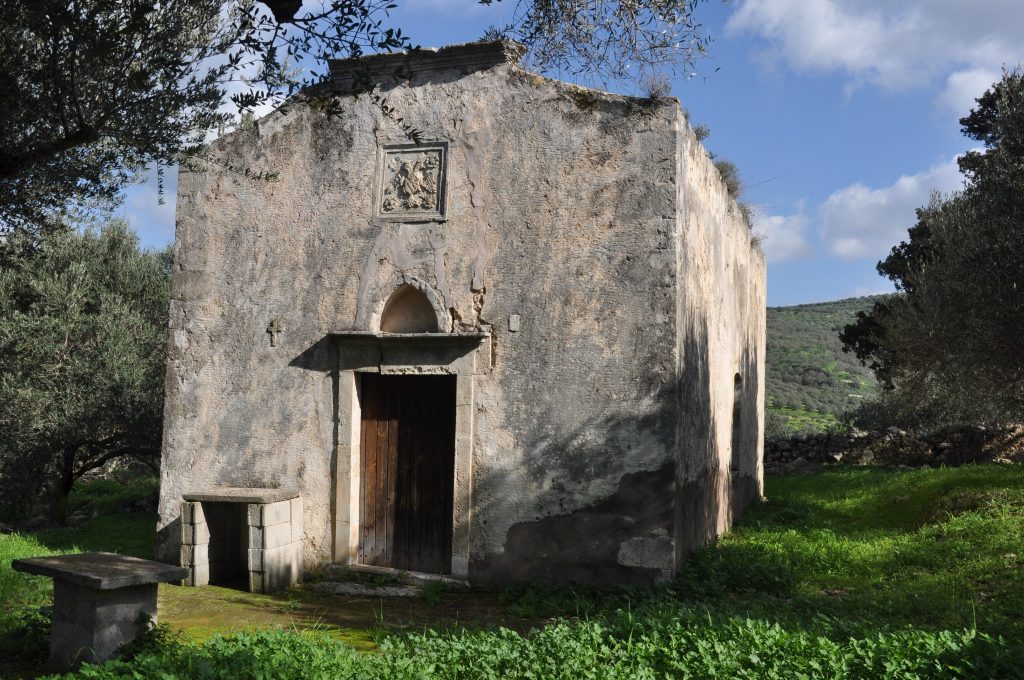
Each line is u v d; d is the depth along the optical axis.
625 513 7.96
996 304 12.73
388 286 8.91
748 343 14.25
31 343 14.30
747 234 14.24
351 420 8.95
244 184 9.55
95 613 5.49
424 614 7.43
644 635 5.52
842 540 10.27
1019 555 8.12
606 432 8.09
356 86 5.11
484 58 8.77
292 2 4.43
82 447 15.41
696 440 9.27
